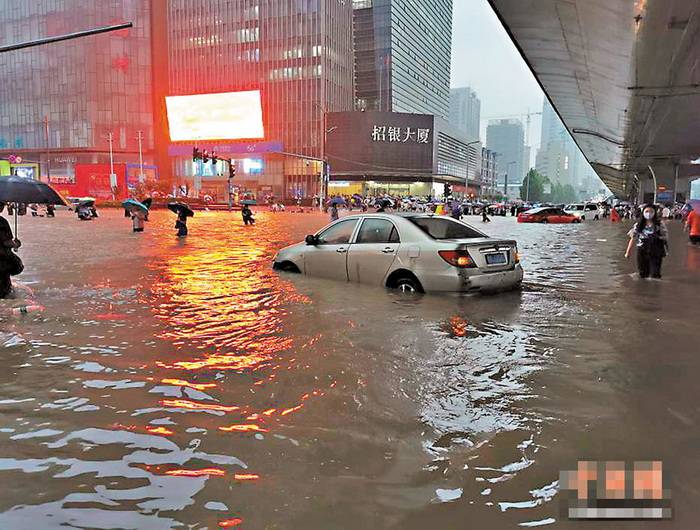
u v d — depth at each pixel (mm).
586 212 51938
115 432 3301
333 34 98375
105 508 2486
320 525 2355
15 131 104000
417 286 7672
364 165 98375
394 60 108938
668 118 29141
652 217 10305
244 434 3273
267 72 97188
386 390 4023
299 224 30938
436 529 2336
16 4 101000
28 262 11859
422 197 100875
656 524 2377
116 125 99625
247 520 2395
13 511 2453
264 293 7867
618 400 3852
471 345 5270
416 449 3084
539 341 5449
